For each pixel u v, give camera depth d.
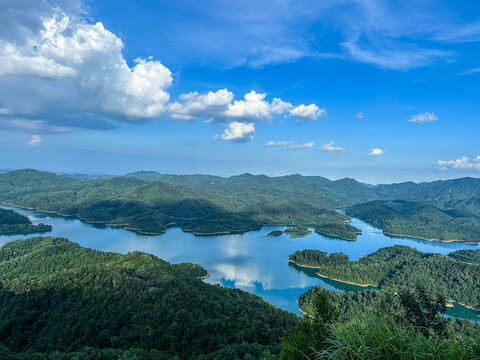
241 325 87.62
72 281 107.88
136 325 86.62
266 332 84.25
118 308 93.62
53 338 85.38
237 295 114.75
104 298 98.00
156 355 73.38
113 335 85.38
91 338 84.69
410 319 27.78
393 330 11.64
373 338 11.71
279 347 74.88
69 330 87.25
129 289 101.75
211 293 107.94
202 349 79.44
